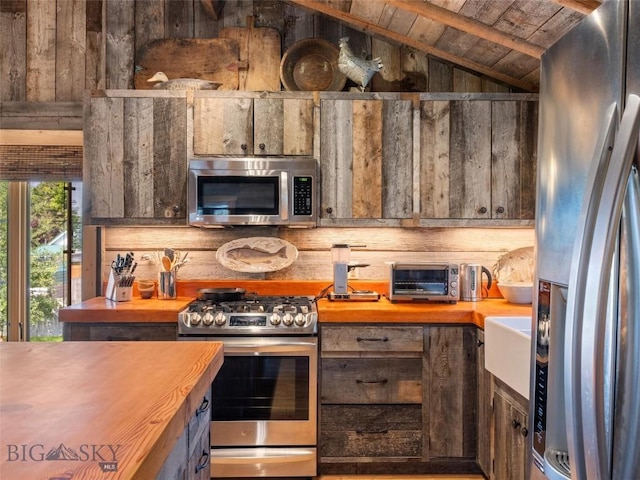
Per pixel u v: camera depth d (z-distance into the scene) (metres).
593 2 1.95
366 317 2.53
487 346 2.01
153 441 0.78
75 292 3.52
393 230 3.20
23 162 3.38
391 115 2.87
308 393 2.51
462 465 2.63
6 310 3.53
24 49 3.15
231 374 2.50
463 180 2.87
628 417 0.83
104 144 2.83
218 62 3.18
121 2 3.19
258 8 3.23
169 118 2.84
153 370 1.20
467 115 2.87
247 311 2.55
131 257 2.88
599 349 0.83
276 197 2.78
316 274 3.19
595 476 0.84
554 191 1.11
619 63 0.88
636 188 0.82
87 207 2.83
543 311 1.16
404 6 2.47
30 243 3.55
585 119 0.98
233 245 3.09
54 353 1.38
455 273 2.78
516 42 2.54
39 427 0.84
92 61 3.17
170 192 2.84
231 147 2.85
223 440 2.50
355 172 2.87
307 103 2.86
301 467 2.50
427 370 2.56
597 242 0.85
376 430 2.56
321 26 3.23
